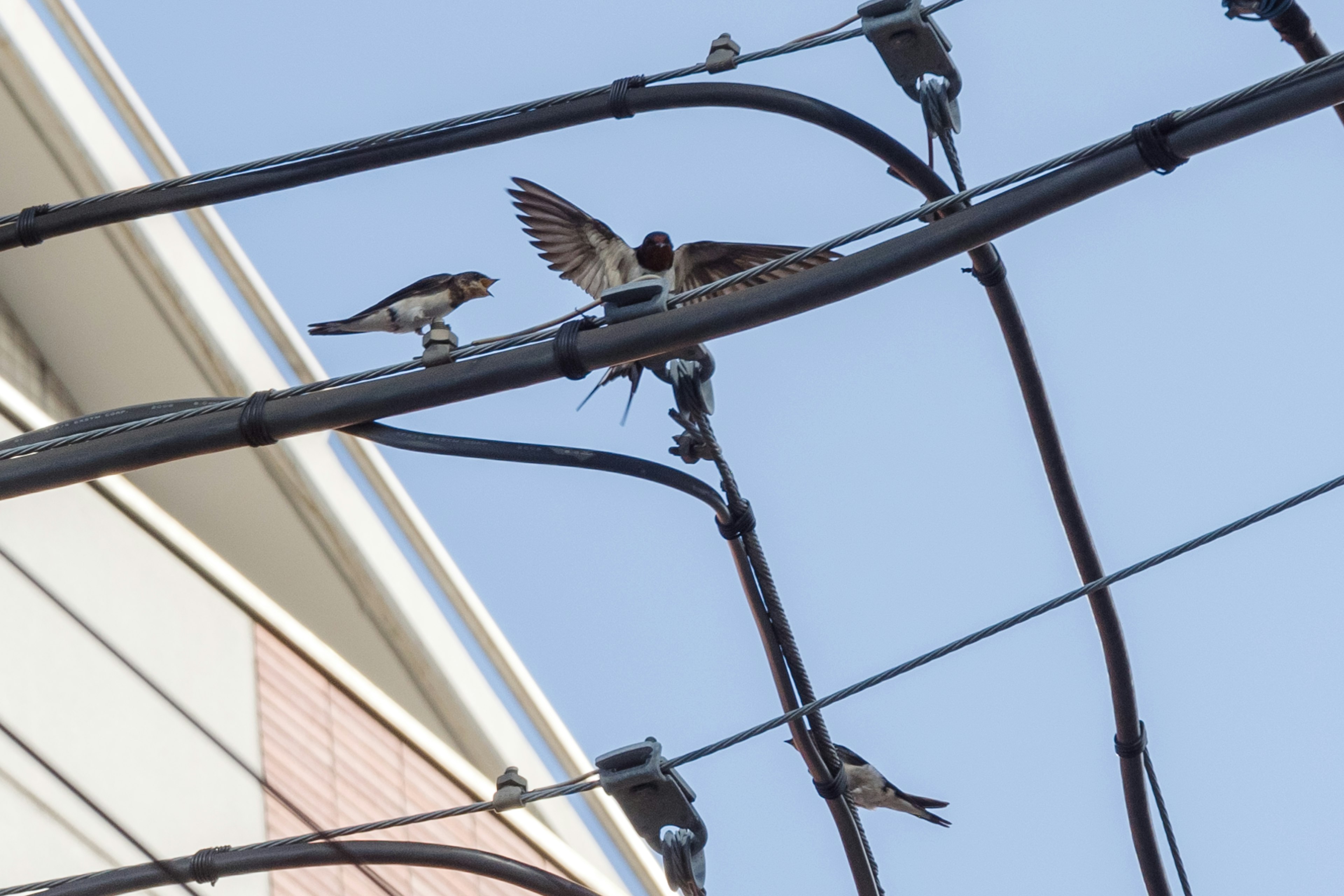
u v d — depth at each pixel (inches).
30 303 824.3
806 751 482.9
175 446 408.5
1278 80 347.9
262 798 652.7
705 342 392.2
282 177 474.3
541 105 456.4
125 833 584.7
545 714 870.4
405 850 470.6
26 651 582.9
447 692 821.2
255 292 866.8
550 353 395.2
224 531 832.9
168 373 827.4
